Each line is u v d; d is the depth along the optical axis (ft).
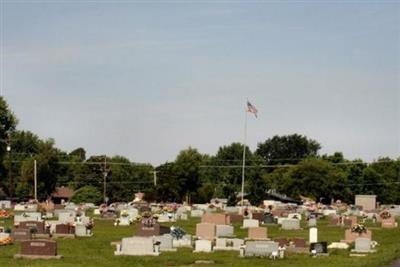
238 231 222.89
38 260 131.85
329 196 483.51
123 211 283.18
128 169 523.29
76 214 257.75
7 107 420.77
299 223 252.62
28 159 444.96
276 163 655.35
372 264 133.59
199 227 187.93
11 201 386.93
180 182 426.51
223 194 479.41
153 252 147.43
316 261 139.74
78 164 511.40
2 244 159.84
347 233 186.91
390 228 253.85
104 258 138.31
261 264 133.18
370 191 538.88
